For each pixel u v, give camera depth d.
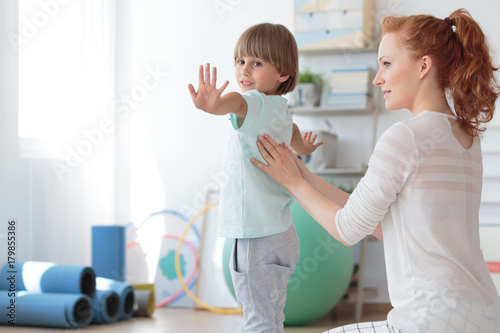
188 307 4.02
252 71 1.82
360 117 3.86
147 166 4.22
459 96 1.29
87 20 3.87
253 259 1.74
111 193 4.14
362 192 1.28
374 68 3.82
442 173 1.24
